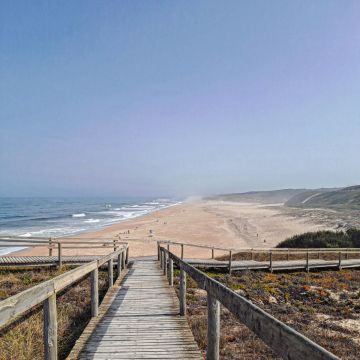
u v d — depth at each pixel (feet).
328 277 56.85
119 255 41.70
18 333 19.95
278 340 7.12
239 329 26.25
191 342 18.01
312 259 72.13
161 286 34.83
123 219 238.27
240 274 55.98
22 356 17.26
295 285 48.42
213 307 12.89
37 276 45.03
